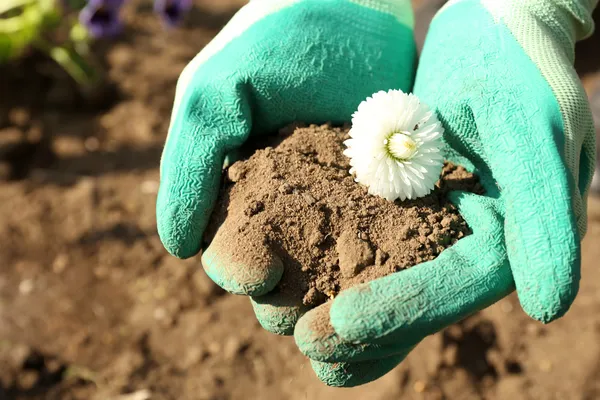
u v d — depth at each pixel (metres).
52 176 0.88
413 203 0.40
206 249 0.40
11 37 0.95
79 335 0.72
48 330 0.73
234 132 0.42
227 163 0.43
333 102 0.44
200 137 0.42
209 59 0.44
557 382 0.66
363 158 0.39
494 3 0.42
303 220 0.39
